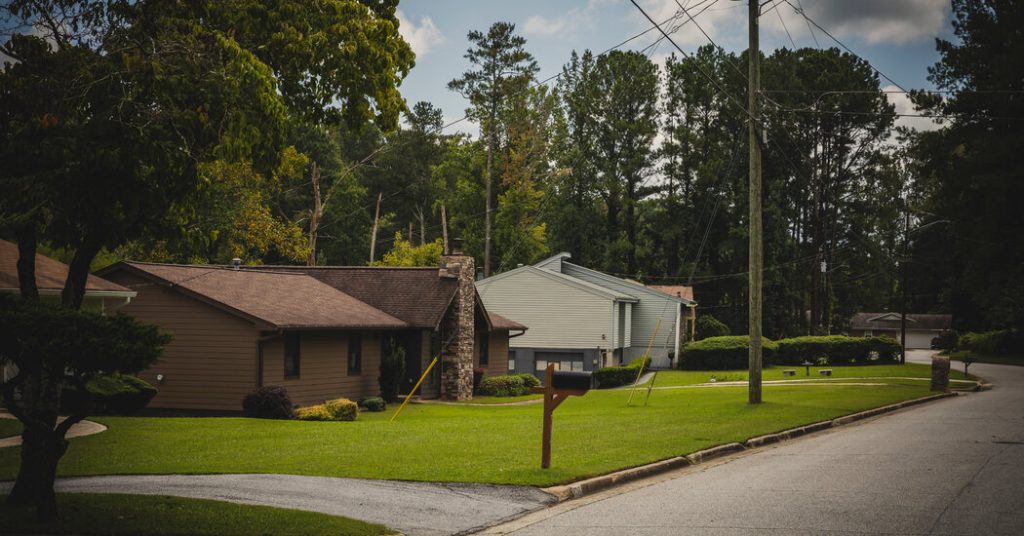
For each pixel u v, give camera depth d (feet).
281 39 42.91
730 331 249.75
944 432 64.18
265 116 39.01
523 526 33.09
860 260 282.97
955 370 174.40
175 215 39.81
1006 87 159.43
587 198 255.29
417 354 108.99
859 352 194.39
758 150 83.05
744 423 67.67
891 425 71.46
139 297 88.12
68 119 33.12
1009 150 159.33
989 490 38.68
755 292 84.02
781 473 45.29
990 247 171.83
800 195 256.52
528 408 98.89
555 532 31.86
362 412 91.35
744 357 187.11
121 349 30.12
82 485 39.19
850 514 33.91
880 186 247.50
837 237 261.65
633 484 43.32
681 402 97.76
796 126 239.91
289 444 52.65
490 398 116.98
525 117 227.81
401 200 264.31
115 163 31.63
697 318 237.45
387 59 47.19
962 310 281.33
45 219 34.17
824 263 232.53
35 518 31.09
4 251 76.02
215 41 39.06
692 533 31.09
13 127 33.17
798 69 245.65
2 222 31.73
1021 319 219.61
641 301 199.62
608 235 253.65
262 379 84.48
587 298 175.22
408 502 36.55
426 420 73.05
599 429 61.87
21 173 32.99
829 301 253.65
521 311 178.09
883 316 364.99
